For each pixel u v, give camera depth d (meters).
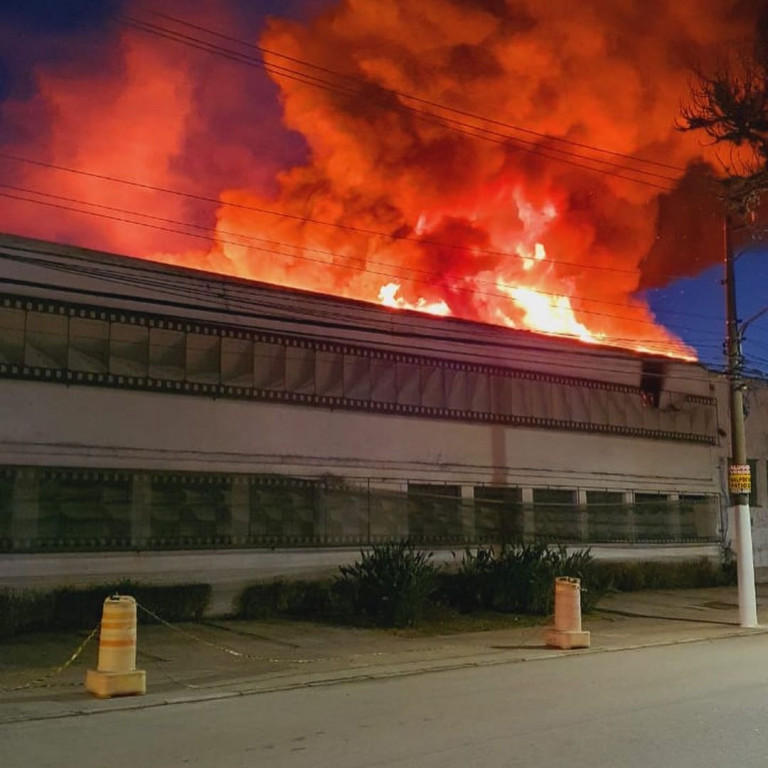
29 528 15.30
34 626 15.01
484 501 21.62
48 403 15.81
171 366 17.23
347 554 19.00
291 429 18.66
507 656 13.20
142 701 9.68
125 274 16.91
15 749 7.47
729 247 18.53
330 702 9.64
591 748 7.25
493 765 6.75
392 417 20.30
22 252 15.86
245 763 6.91
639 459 25.59
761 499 29.33
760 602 22.77
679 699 9.47
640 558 25.09
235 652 13.42
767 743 7.40
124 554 16.20
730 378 18.08
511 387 22.75
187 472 17.14
